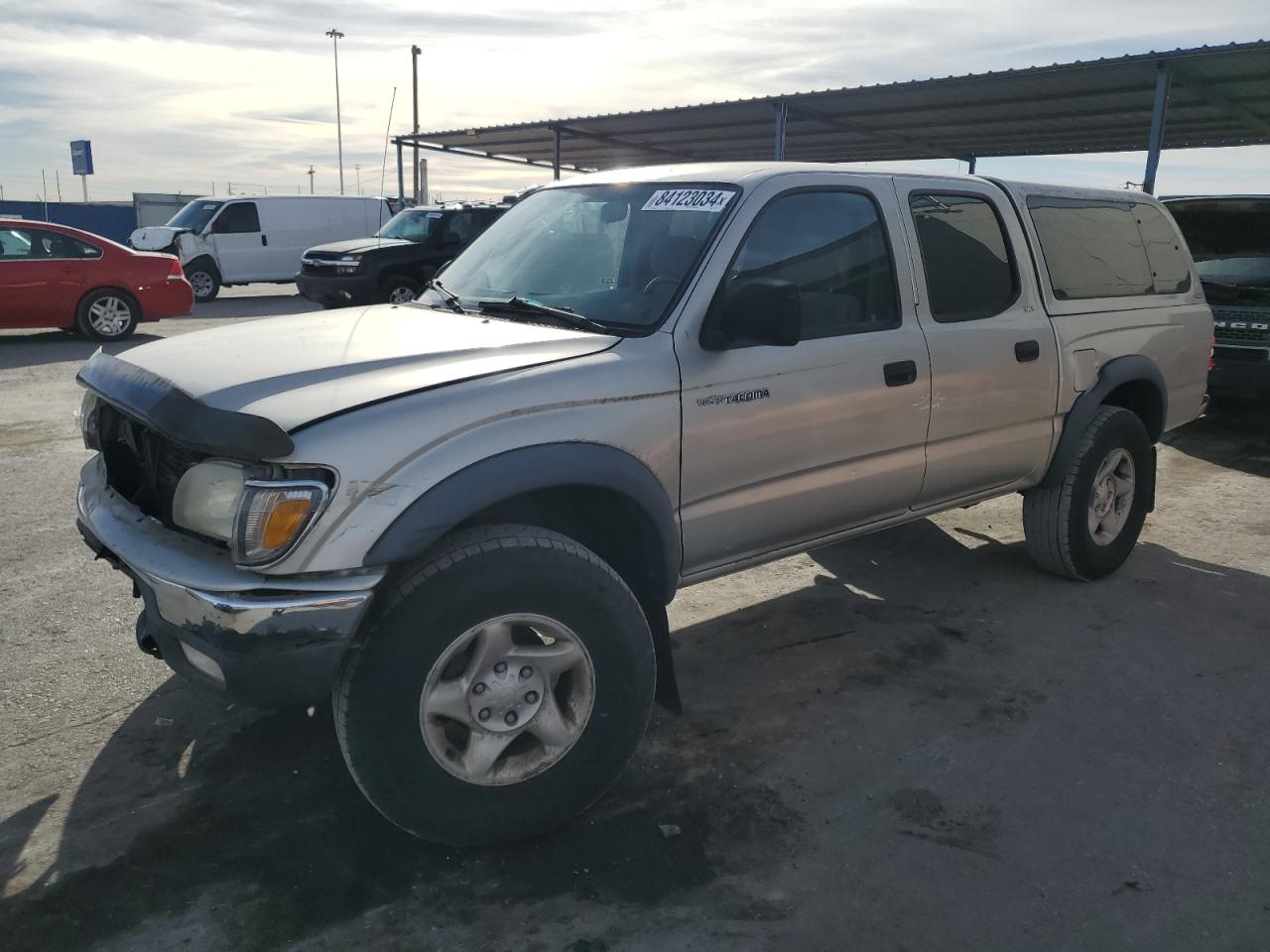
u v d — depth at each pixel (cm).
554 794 273
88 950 232
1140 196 513
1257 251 842
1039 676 383
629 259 333
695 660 396
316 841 275
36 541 509
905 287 371
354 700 245
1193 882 263
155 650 277
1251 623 437
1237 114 1566
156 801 292
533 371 274
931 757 324
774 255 331
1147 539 557
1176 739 337
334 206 2056
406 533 240
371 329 318
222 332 329
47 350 1203
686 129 1994
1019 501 631
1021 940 241
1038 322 427
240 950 233
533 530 269
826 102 1603
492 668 261
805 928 244
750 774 312
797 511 346
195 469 252
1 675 366
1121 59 1248
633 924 245
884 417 361
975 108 1609
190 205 2008
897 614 444
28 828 278
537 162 2662
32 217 4356
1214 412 838
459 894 254
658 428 293
